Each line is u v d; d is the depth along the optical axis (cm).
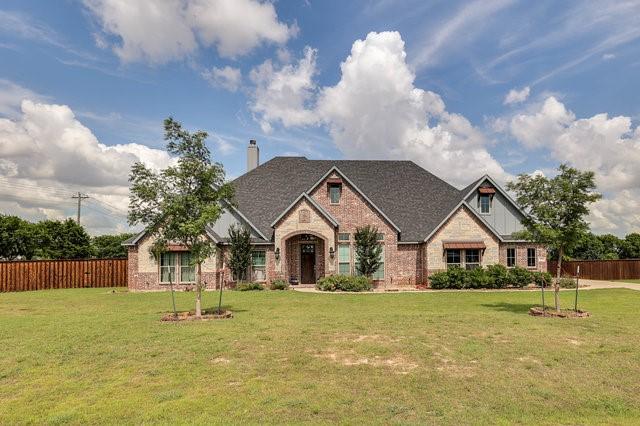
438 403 778
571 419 715
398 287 3159
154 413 732
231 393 827
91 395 823
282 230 3144
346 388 853
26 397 816
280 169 3791
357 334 1307
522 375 924
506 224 3356
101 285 3622
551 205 1717
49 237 5278
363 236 3141
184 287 3031
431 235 3162
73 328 1439
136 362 1029
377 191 3678
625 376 918
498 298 2356
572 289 2892
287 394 820
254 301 2241
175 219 1593
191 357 1065
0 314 1830
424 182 3812
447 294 2589
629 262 4134
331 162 3916
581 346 1154
